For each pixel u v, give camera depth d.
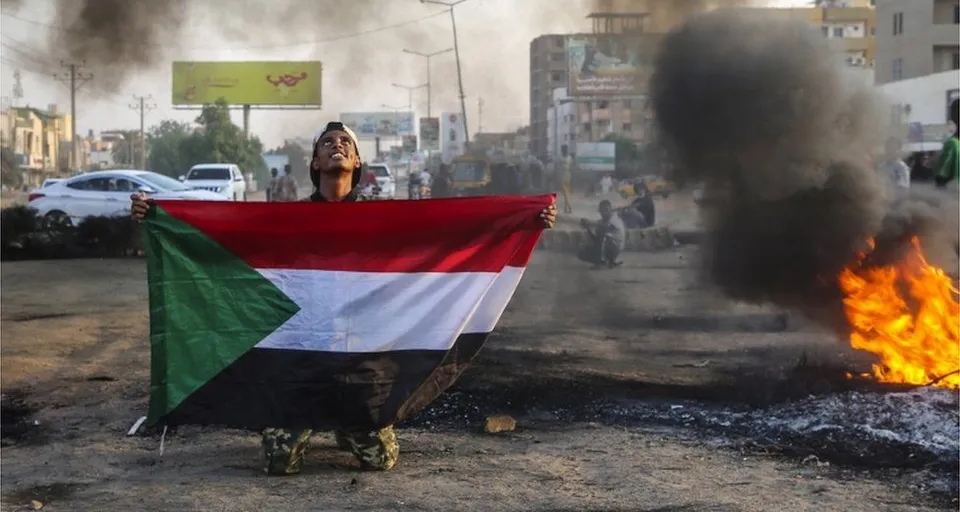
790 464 4.89
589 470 4.79
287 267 4.40
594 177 43.28
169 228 4.34
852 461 4.91
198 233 4.36
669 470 4.79
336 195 4.61
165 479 4.70
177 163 57.09
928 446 5.06
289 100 55.62
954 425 5.36
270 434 4.70
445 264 4.46
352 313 4.41
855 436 5.29
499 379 6.96
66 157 76.56
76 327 9.82
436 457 5.05
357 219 4.42
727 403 6.19
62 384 7.02
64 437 5.57
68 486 4.61
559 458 5.02
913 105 39.34
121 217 19.20
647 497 4.34
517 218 4.48
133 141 75.06
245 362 4.38
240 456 5.11
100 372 7.47
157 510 4.20
